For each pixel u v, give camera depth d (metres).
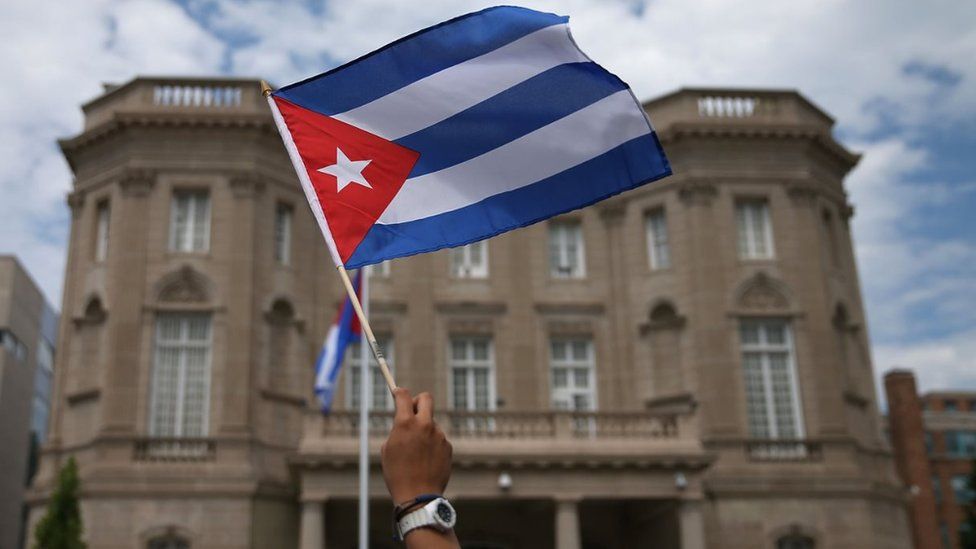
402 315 36.41
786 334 36.41
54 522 28.41
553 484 30.70
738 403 35.03
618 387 36.41
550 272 37.78
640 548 34.88
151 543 31.44
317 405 34.78
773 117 38.22
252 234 34.56
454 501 31.17
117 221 34.78
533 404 35.84
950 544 81.25
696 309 35.81
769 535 33.84
